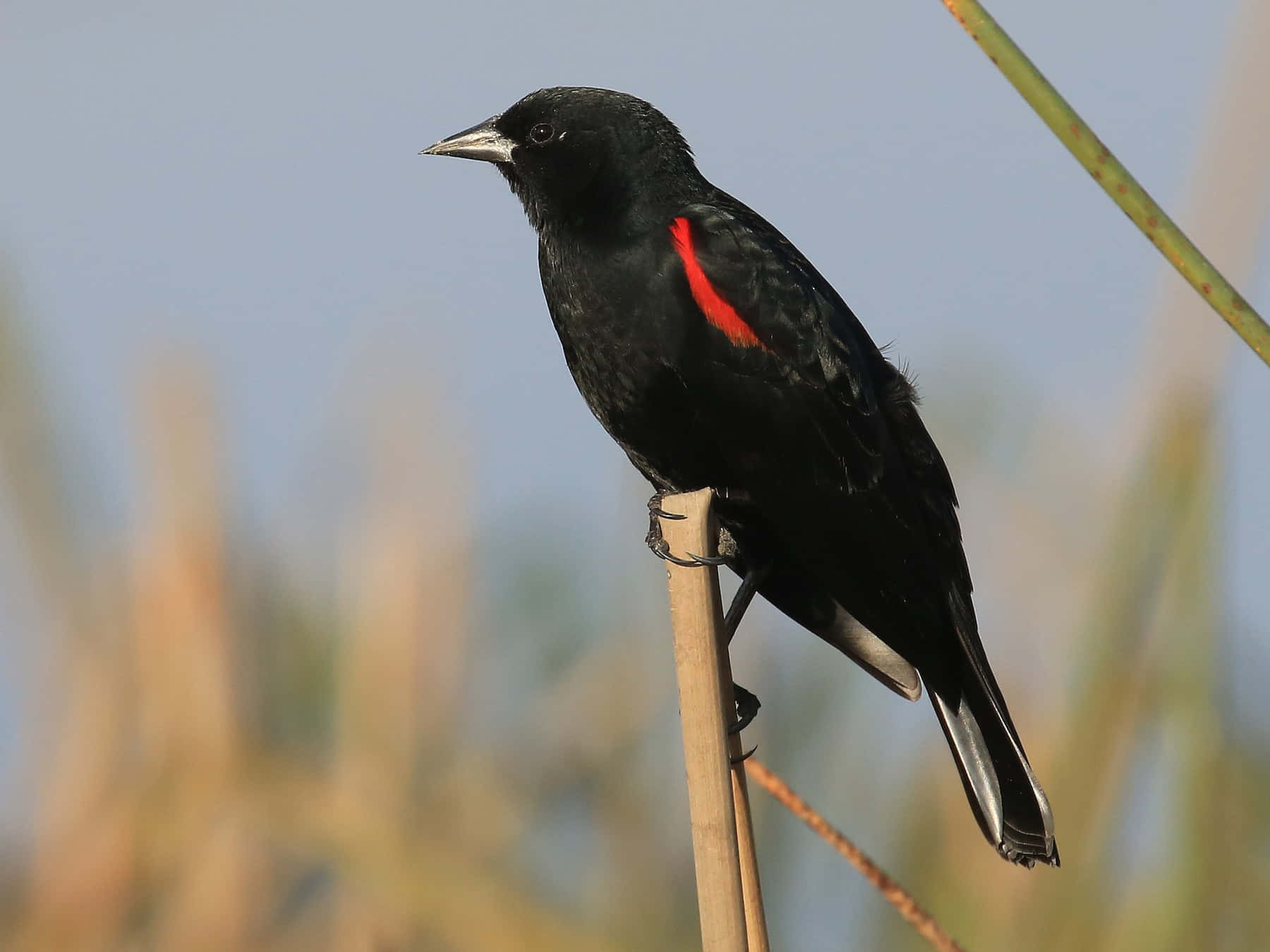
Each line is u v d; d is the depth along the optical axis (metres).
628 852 8.50
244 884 8.03
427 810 8.15
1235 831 7.29
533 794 8.55
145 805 8.14
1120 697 7.30
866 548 7.51
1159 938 7.31
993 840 6.91
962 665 7.36
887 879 5.34
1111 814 7.44
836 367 7.48
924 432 7.90
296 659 8.61
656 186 7.77
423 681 8.48
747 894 5.75
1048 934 7.59
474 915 7.75
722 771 5.44
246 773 8.12
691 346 7.45
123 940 8.14
